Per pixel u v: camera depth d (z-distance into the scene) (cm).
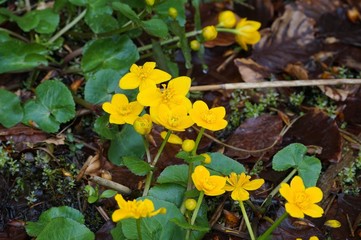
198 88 86
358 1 99
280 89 89
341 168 81
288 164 74
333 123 83
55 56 89
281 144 83
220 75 91
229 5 99
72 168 79
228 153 81
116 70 84
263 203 76
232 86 85
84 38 91
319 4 99
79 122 83
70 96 79
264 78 91
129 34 89
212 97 88
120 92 80
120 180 77
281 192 63
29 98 84
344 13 98
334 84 87
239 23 89
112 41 85
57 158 79
